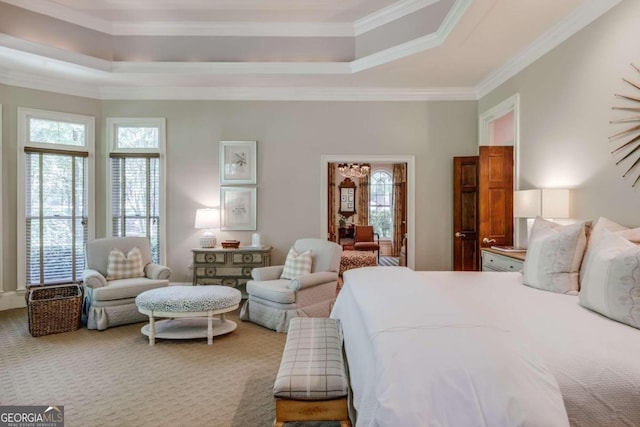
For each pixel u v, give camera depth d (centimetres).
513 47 366
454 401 108
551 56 334
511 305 189
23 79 441
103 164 498
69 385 250
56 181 466
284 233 509
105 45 445
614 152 262
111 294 370
